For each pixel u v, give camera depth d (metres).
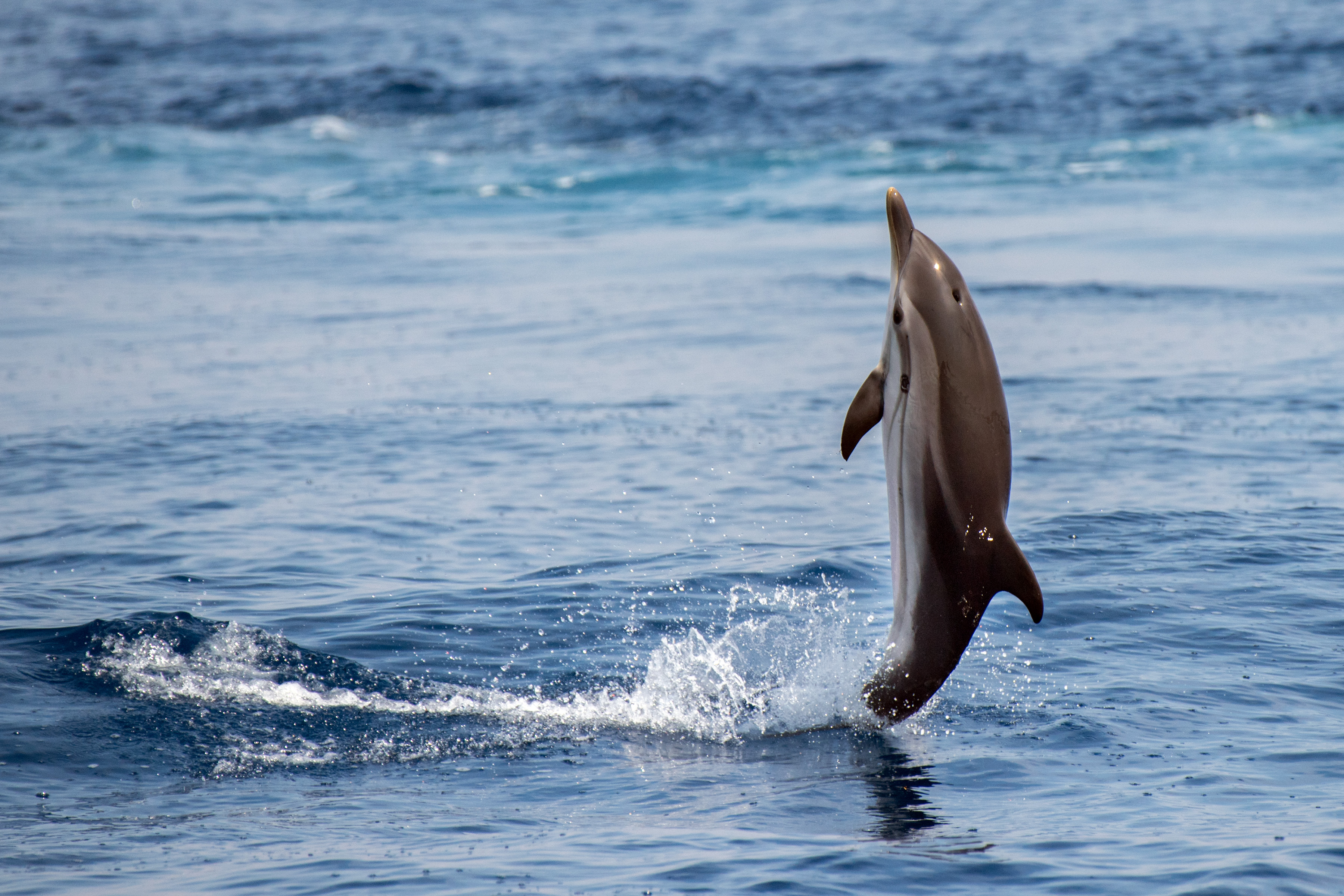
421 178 136.25
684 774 20.62
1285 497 38.47
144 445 48.28
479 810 19.06
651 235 106.88
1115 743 21.44
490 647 27.31
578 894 15.88
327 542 36.00
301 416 52.81
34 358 64.81
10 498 41.31
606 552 34.84
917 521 19.44
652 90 164.25
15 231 109.12
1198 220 102.81
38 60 189.50
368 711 23.62
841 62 175.62
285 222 116.00
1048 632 27.53
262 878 16.44
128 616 27.89
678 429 50.38
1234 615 28.33
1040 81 163.25
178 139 153.62
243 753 21.64
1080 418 50.25
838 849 17.22
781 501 40.47
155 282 87.31
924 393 18.98
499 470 44.50
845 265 90.94
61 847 17.61
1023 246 94.38
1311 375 56.03
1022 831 17.78
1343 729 21.91
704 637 27.95
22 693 24.12
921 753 21.27
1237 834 17.42
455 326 72.69
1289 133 141.62
